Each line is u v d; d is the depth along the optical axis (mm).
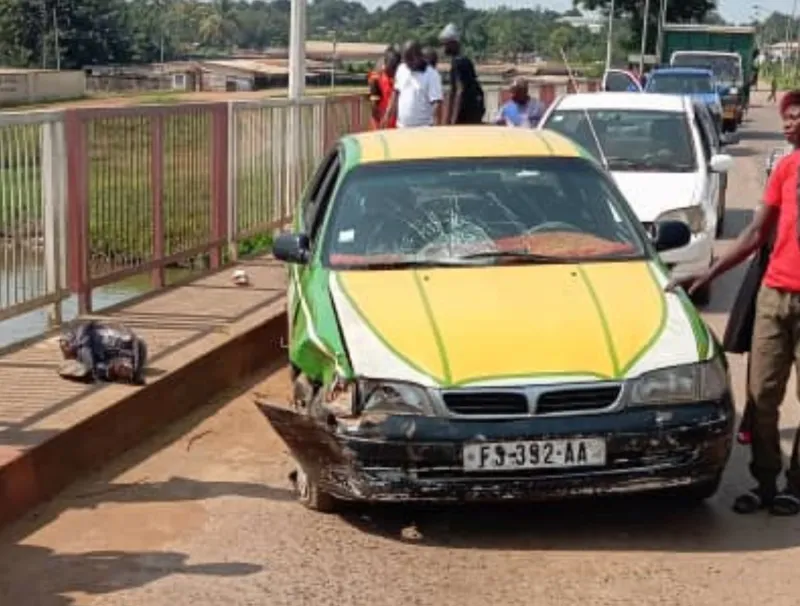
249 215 11625
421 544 5543
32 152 8023
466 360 5430
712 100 27953
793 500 5918
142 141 9484
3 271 7738
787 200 5625
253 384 8383
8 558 5363
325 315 5945
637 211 10516
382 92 15500
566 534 5660
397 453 5312
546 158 7078
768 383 5805
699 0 62656
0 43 99938
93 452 6520
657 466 5402
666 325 5727
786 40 114125
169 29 132375
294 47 13789
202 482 6355
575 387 5348
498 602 4930
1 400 6785
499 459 5277
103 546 5500
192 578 5156
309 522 5797
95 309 9133
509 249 6426
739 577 5188
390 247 6477
